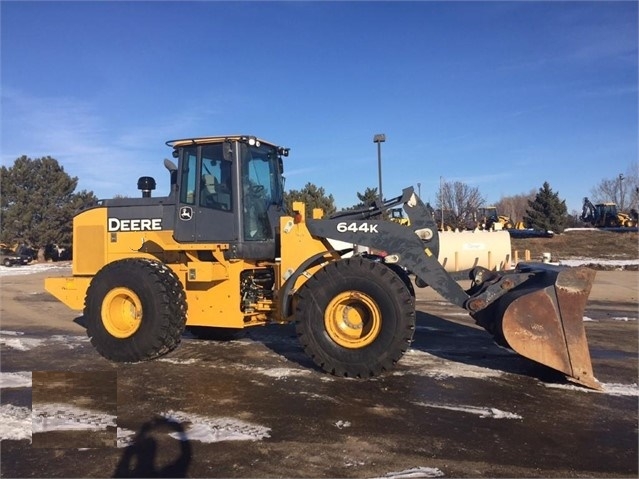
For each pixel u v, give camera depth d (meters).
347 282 6.03
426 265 6.25
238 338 8.30
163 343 6.77
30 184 35.19
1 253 31.22
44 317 11.05
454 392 5.59
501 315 5.81
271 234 7.52
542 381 5.95
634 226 39.22
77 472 3.89
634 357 7.13
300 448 4.26
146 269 6.83
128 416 4.95
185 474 3.85
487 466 3.96
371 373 5.97
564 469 3.92
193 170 7.30
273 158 7.87
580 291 5.66
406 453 4.17
